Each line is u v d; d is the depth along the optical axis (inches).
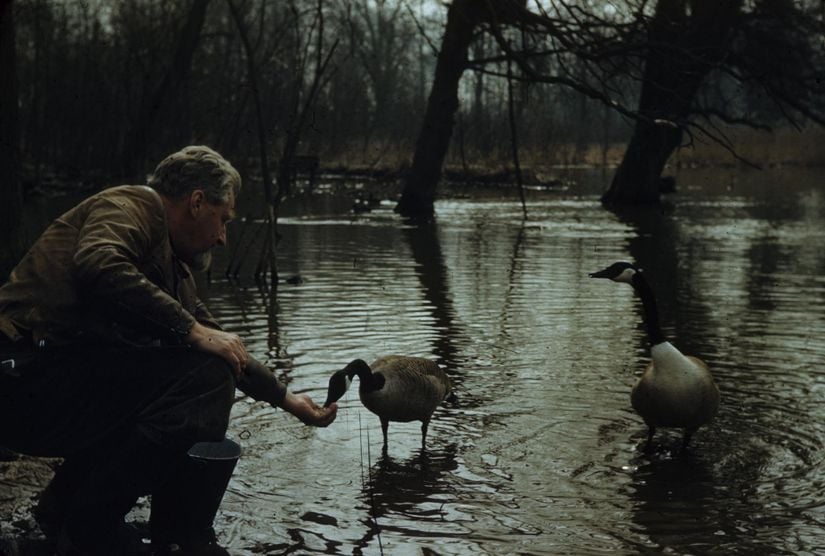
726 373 323.6
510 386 304.8
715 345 364.8
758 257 644.1
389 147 1632.6
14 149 346.0
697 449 249.1
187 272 183.3
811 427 266.8
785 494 217.6
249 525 192.9
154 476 166.7
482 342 364.2
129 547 178.4
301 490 214.5
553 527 196.1
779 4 852.0
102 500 166.2
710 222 903.7
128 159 1129.4
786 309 443.2
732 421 272.4
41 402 164.4
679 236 773.3
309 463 232.7
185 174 174.1
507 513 203.6
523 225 848.3
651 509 207.2
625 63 732.7
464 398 291.6
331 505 205.8
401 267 569.6
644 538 191.2
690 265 600.7
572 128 1941.4
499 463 236.5
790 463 238.8
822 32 848.9
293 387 296.5
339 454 240.1
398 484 219.8
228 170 177.0
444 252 646.5
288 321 398.3
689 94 954.7
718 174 1784.0
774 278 545.6
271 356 334.6
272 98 909.2
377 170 1465.3
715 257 642.2
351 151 1560.0
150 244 169.5
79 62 1160.8
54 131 1157.1
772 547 187.8
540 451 245.9
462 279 523.2
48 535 182.2
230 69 1189.7
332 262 589.0
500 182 1422.2
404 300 452.8
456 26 933.2
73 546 169.6
